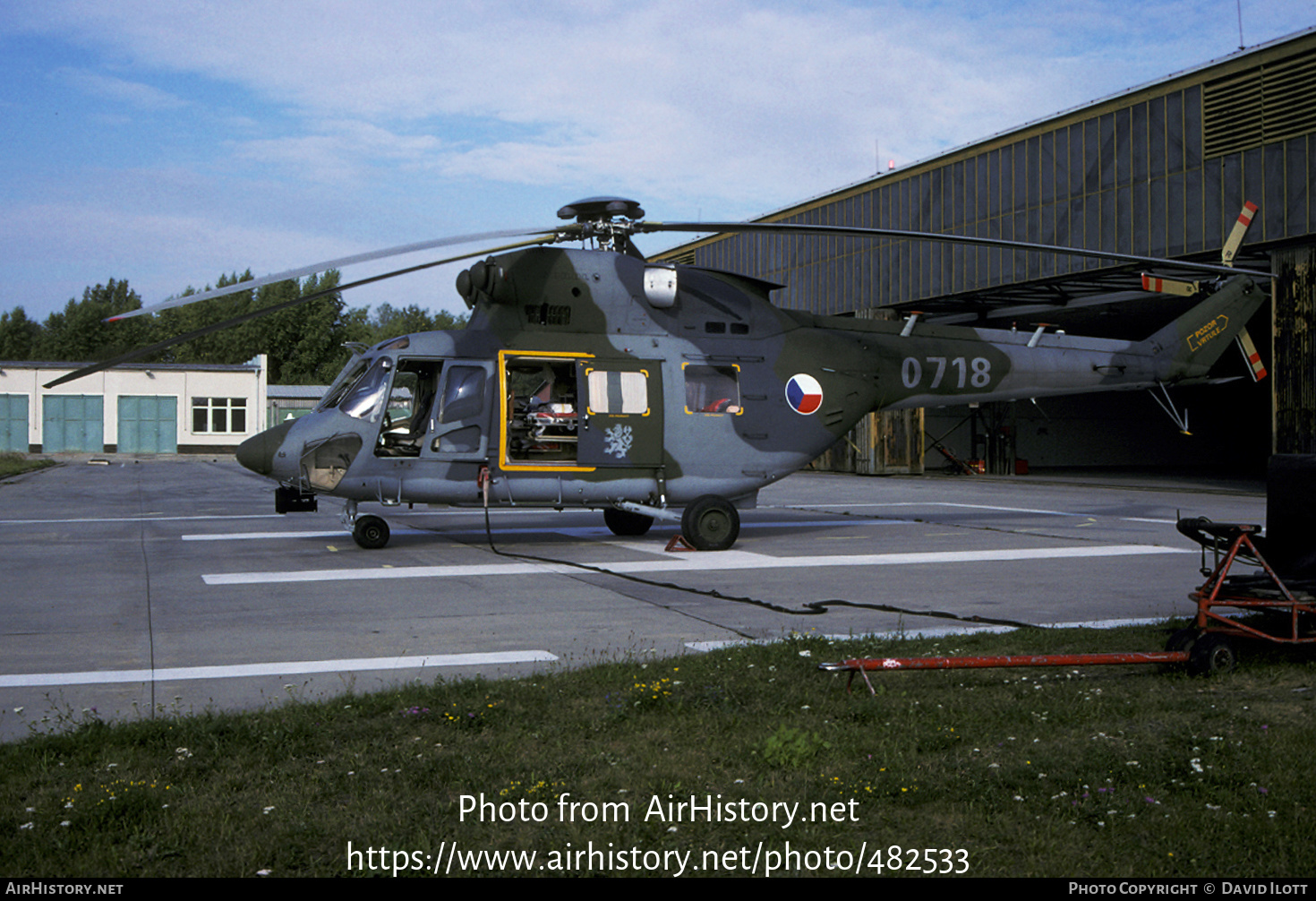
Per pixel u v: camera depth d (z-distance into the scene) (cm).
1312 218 2198
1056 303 3316
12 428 4928
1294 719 506
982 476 3666
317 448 1222
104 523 1670
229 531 1533
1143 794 408
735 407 1320
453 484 1237
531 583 1012
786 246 4028
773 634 757
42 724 527
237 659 680
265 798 407
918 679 596
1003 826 380
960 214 3166
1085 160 2738
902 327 1441
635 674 593
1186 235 2472
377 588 984
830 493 2538
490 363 1244
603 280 1286
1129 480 3391
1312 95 2192
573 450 1291
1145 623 779
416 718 508
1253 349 1627
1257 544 686
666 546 1284
